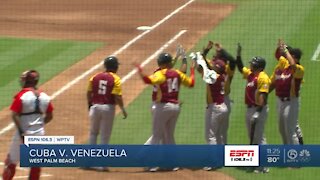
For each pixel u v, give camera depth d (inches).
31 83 2194.9
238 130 2819.9
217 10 5147.6
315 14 4904.0
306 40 4286.4
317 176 2427.4
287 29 4537.4
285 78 2491.4
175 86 2396.7
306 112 3053.6
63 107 3075.8
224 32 4490.7
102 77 2409.0
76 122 2903.5
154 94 2406.5
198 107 3112.7
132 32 4532.5
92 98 2433.6
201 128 2874.0
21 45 4124.0
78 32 4498.0
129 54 3986.2
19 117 2171.5
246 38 4338.1
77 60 3833.7
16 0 5423.2
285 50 2493.8
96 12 5093.5
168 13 5088.6
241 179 2380.7
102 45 4185.5
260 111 2420.0
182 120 2960.1
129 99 3201.3
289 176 2422.5
